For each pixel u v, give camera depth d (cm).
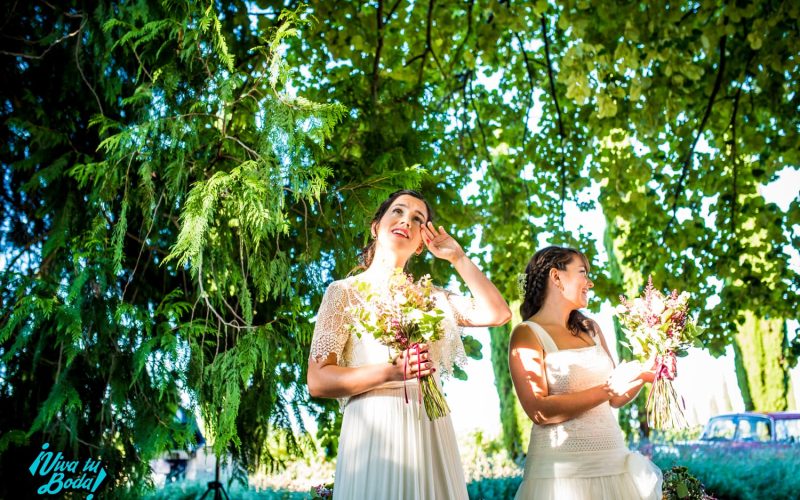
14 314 325
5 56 385
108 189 347
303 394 375
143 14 360
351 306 242
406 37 743
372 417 237
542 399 274
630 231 780
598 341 305
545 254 311
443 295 271
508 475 870
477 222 765
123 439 364
